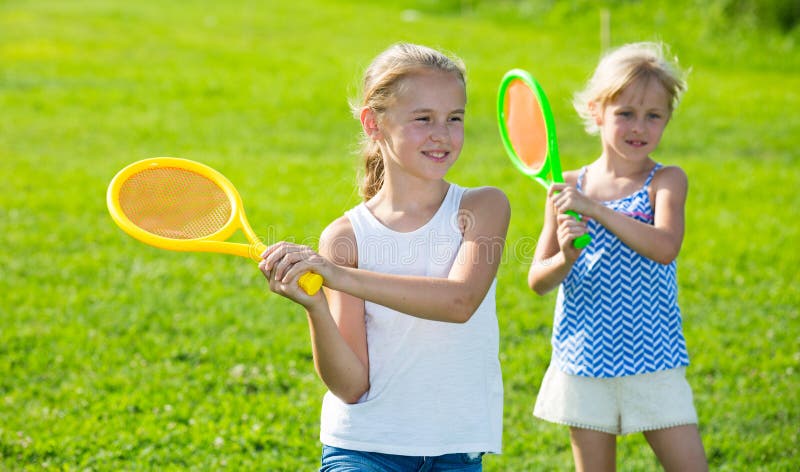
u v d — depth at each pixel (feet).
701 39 62.54
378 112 9.41
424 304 8.86
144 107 45.32
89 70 52.90
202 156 36.58
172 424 15.52
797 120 44.11
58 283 22.77
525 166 12.44
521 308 21.01
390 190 9.68
